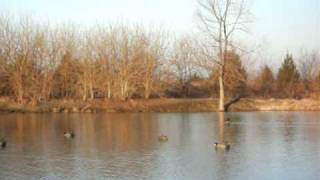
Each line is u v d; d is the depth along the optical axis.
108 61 111.25
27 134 63.53
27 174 39.62
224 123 77.62
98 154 48.34
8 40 106.88
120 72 110.00
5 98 106.19
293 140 57.44
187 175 38.97
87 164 43.28
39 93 106.31
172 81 119.62
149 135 62.47
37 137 60.62
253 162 43.84
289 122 78.88
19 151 50.22
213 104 107.44
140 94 113.81
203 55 119.44
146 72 112.38
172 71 119.62
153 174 39.31
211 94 122.56
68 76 111.69
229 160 44.81
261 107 107.12
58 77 111.25
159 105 105.81
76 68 111.44
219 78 104.38
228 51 103.38
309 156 46.66
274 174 39.16
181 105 106.00
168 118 87.38
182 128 70.62
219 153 48.53
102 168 41.62
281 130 67.50
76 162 44.25
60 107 102.38
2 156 47.38
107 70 110.88
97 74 110.81
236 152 49.09
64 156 47.28
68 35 112.94
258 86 123.56
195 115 93.94
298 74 131.62
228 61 103.38
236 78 106.12
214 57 103.62
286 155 47.28
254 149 50.84
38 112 100.25
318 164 42.84
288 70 128.38
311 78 134.25
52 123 77.94
